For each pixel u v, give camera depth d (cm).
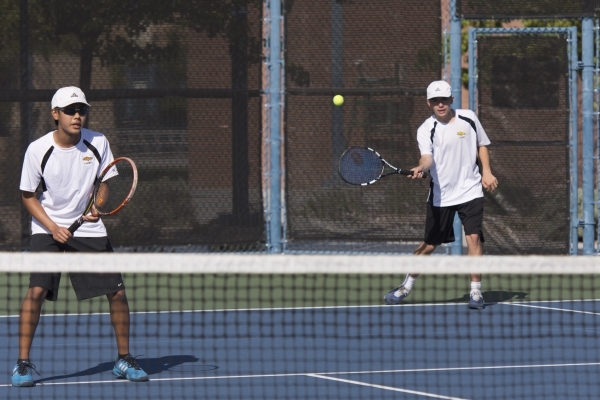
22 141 2036
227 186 2086
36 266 925
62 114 1061
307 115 2091
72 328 1420
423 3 2075
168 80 2062
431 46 2077
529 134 2095
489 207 2100
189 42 2066
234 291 1745
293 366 1145
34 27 2033
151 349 1262
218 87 2077
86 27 2044
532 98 2092
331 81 2086
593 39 2100
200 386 1041
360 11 2083
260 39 2083
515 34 2083
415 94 2077
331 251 2127
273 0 2078
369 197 2086
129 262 924
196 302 1634
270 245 2102
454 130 1561
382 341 1305
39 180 1080
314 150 2092
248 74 2083
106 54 2048
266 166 2106
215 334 1358
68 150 1077
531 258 927
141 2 2052
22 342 1062
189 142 2072
